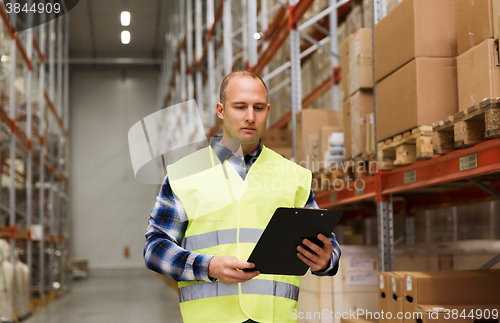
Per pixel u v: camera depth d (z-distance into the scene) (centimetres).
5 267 745
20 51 966
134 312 932
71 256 1733
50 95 1398
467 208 449
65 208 1681
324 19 787
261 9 888
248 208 172
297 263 169
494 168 249
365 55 427
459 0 298
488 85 260
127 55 2158
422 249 410
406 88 321
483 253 375
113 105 2181
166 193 174
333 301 396
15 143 985
